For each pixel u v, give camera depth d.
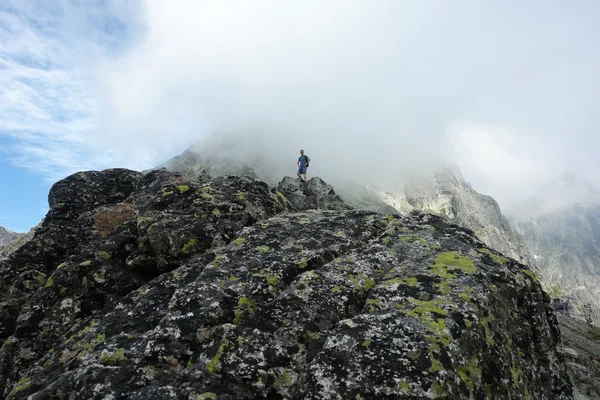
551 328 10.73
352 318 8.56
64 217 22.22
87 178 24.88
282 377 7.95
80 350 9.82
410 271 10.48
